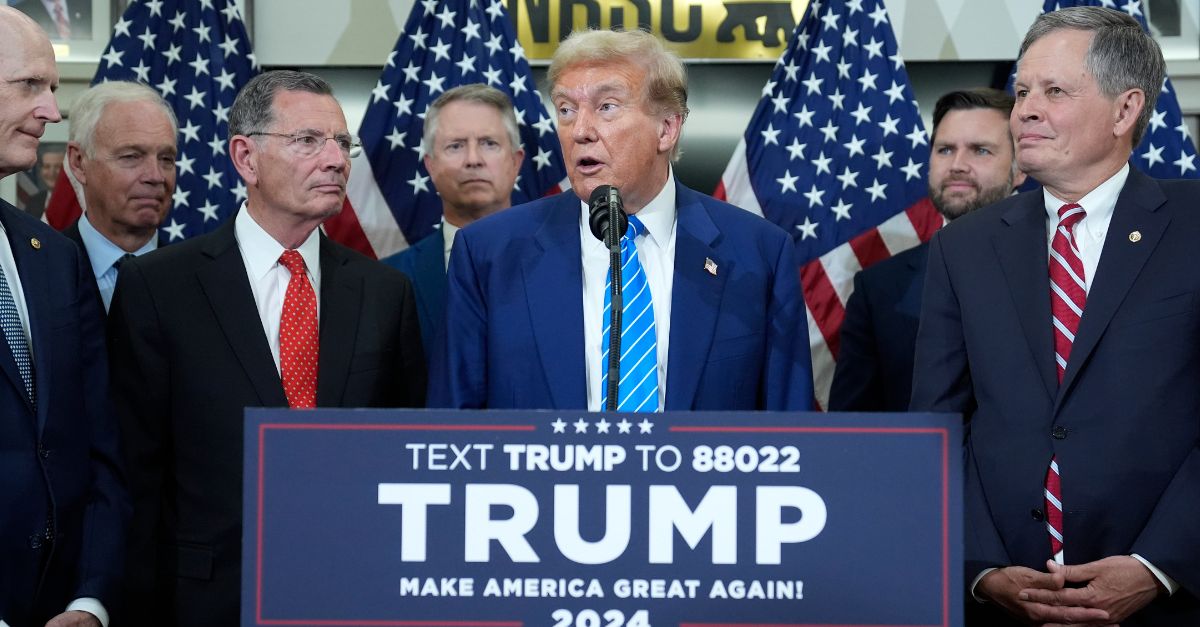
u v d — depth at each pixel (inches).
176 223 153.6
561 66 96.3
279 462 59.7
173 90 155.7
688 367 93.4
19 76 92.4
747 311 96.4
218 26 158.2
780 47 169.0
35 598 90.7
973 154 136.9
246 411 59.7
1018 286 95.1
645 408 91.5
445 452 60.1
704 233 98.3
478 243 100.2
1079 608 86.4
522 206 102.4
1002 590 89.7
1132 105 94.1
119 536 97.0
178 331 106.0
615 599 59.9
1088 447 89.7
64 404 93.4
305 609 59.4
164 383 105.7
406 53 157.3
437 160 141.5
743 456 60.2
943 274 100.2
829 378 153.3
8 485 88.1
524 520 60.0
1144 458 88.7
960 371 98.0
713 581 59.9
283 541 59.6
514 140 143.6
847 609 59.7
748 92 171.2
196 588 102.0
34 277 94.9
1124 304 91.4
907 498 59.9
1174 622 89.5
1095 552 89.4
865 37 155.7
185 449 104.6
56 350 93.9
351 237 153.7
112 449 99.7
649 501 60.1
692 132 171.5
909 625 59.6
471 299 98.9
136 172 130.1
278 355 108.3
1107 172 95.1
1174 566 86.0
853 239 153.2
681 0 169.3
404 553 59.7
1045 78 94.0
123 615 103.1
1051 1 156.7
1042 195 99.3
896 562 59.7
